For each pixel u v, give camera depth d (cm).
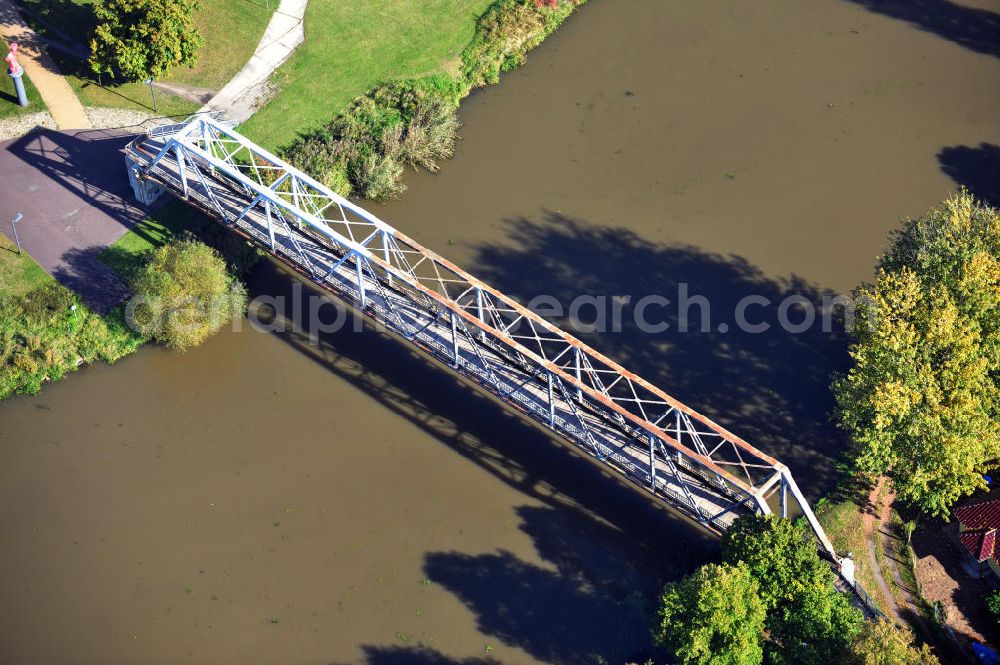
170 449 8500
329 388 8875
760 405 8938
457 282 9575
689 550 8088
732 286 9706
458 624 7706
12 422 8575
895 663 6781
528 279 9681
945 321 7688
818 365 9200
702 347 9281
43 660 7450
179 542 8031
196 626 7638
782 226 10181
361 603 7788
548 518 8250
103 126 10188
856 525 8212
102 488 8281
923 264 8250
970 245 8262
